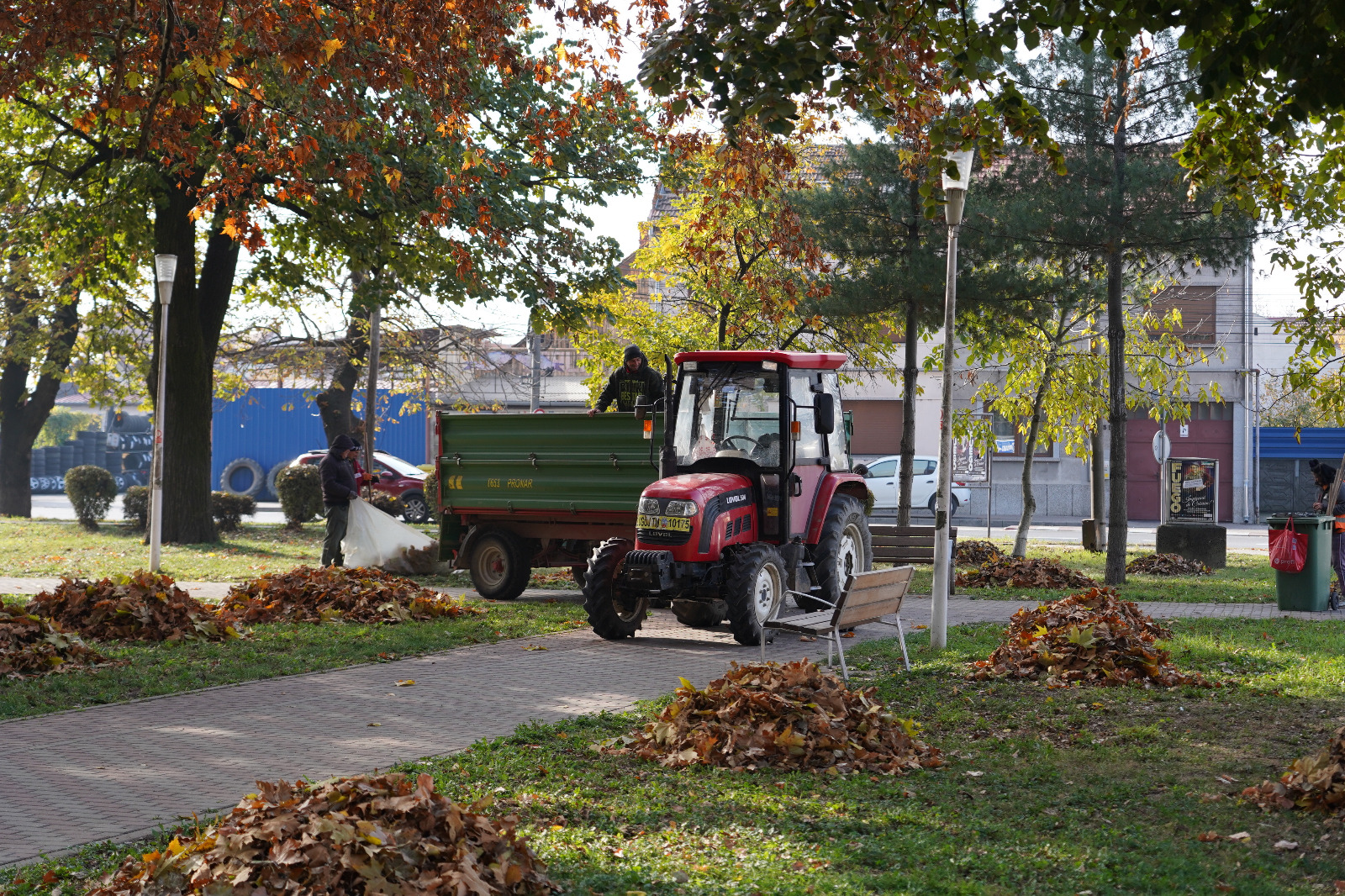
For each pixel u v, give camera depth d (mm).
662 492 11656
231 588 13633
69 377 33000
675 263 23188
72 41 11266
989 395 23094
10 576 17984
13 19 11062
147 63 11289
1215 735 7605
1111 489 17578
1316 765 6078
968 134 7938
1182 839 5500
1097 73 15781
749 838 5492
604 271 20500
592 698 8945
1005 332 19672
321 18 10875
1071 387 22156
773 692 7336
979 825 5707
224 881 4043
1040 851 5309
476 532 15672
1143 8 6484
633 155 20312
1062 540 28906
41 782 6453
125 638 11289
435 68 11094
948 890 4746
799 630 9523
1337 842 5398
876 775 6738
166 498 22562
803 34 6957
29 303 30922
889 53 8062
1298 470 40281
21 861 5137
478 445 15562
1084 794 6258
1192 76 15570
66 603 11734
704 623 12875
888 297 18312
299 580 13641
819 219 18469
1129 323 23578
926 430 39156
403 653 10852
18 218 23266
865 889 4723
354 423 33438
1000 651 10141
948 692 9148
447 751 7227
